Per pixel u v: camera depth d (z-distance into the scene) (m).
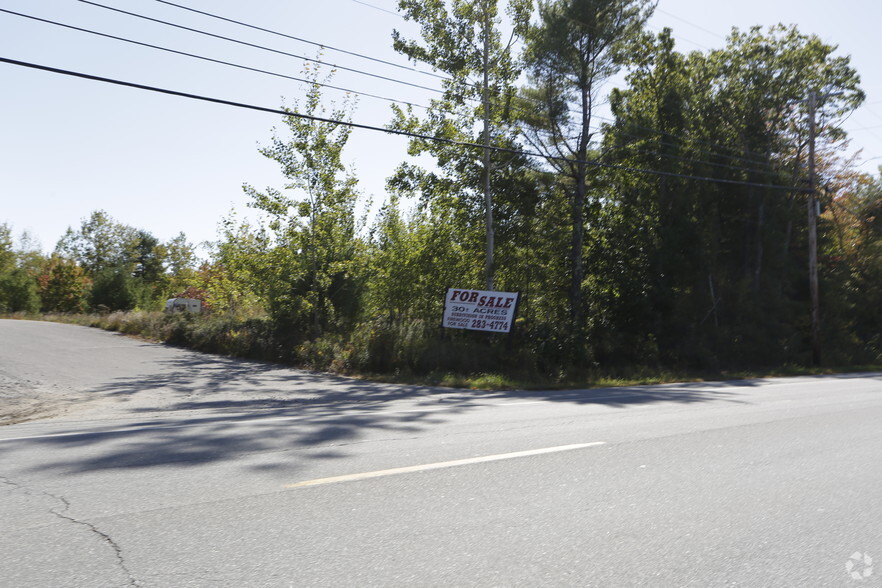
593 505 5.16
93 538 4.24
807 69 34.66
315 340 23.14
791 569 3.98
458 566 3.89
